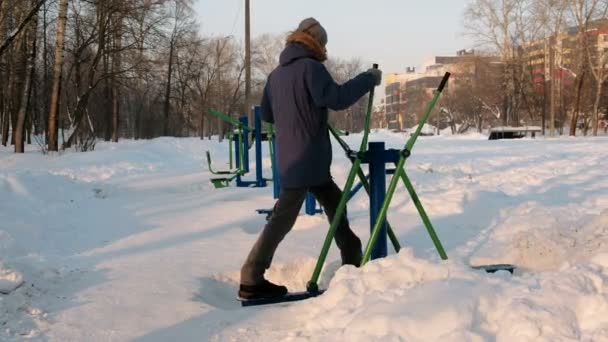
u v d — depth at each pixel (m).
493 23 46.41
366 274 3.13
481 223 5.72
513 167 11.88
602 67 41.91
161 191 9.58
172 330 2.98
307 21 3.55
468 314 2.50
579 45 42.72
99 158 16.00
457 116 76.69
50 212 6.63
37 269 3.81
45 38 30.42
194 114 55.66
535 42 46.47
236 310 3.29
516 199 7.03
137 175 13.09
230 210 7.15
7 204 6.31
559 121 52.69
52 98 20.58
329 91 3.38
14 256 4.35
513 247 4.39
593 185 8.68
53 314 3.17
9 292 3.31
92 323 3.06
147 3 23.22
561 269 3.04
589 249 4.24
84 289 3.64
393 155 3.68
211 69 50.53
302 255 4.46
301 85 3.40
